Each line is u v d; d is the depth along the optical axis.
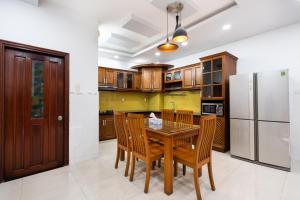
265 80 2.68
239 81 2.99
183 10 2.59
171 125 2.53
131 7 2.59
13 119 2.18
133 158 2.16
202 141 1.78
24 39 2.22
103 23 3.11
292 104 2.95
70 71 2.67
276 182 2.13
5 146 2.12
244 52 3.65
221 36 3.51
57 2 2.47
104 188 1.99
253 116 2.80
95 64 2.98
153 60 5.59
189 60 4.98
